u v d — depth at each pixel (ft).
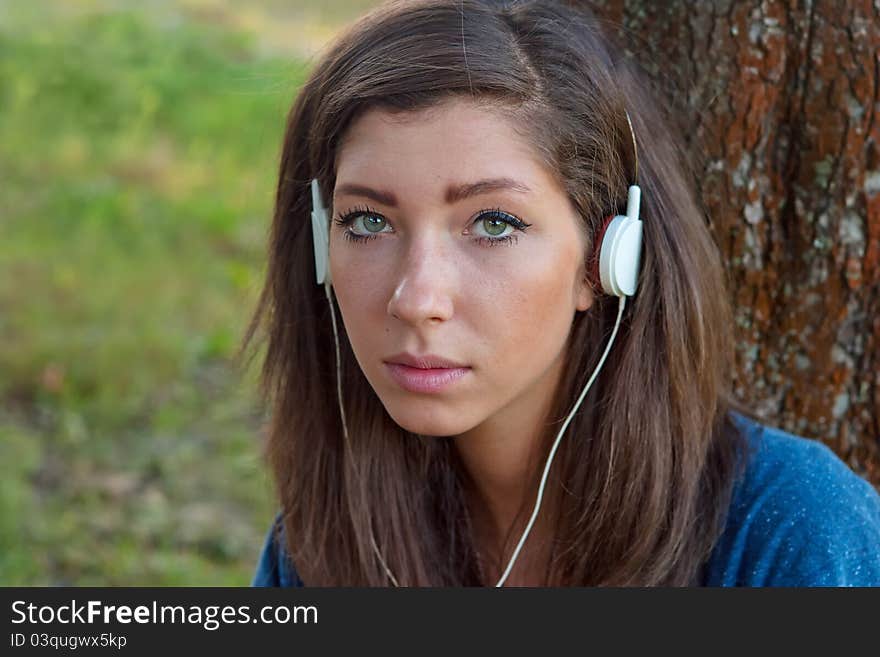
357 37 7.94
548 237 7.47
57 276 27.17
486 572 9.43
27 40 41.47
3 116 35.60
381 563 9.18
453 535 9.29
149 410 22.77
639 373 8.36
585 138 7.70
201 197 32.32
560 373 8.48
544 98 7.50
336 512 9.42
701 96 9.68
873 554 7.76
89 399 22.89
